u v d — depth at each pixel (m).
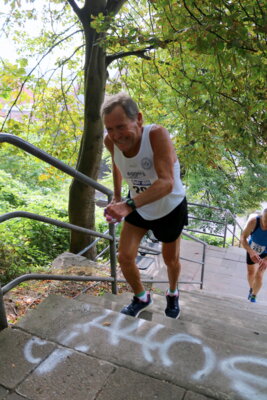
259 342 2.29
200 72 4.97
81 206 6.15
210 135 5.93
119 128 1.77
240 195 10.72
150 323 1.85
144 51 5.56
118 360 1.58
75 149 7.55
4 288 1.77
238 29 3.16
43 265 5.52
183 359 1.59
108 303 2.74
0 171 10.30
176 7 3.98
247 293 6.81
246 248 5.25
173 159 1.93
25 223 6.91
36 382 1.45
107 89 7.28
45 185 11.61
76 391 1.41
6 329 1.75
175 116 7.39
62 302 2.01
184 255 8.34
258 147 4.94
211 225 10.98
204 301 4.46
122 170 2.11
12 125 6.66
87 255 6.40
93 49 5.41
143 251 7.40
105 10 5.57
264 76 3.48
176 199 2.22
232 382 1.47
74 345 1.66
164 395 1.40
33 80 6.75
